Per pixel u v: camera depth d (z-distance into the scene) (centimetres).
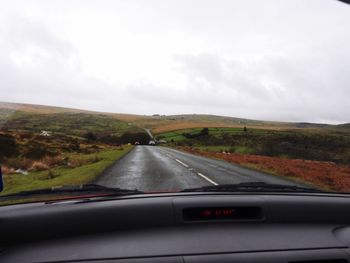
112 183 1111
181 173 1434
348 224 274
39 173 1412
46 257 210
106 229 246
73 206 257
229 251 217
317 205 282
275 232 252
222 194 309
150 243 227
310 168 2059
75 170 1616
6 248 226
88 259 206
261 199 284
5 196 292
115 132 11800
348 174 1864
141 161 2166
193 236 239
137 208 256
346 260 216
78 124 12125
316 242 237
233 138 9400
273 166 2003
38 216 243
